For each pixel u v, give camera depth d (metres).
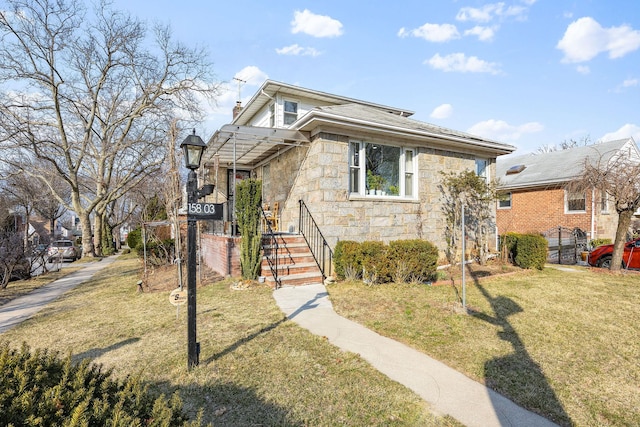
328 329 4.61
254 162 12.94
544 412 2.74
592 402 2.90
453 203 10.66
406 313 5.26
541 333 4.46
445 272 8.79
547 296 6.38
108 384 1.98
